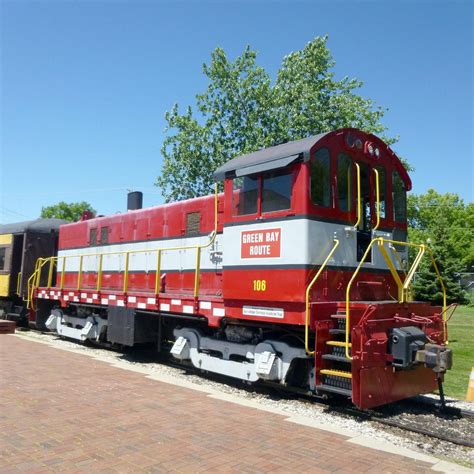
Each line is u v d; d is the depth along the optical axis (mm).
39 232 17609
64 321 14828
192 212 10859
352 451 5414
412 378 7801
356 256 8195
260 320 8109
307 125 22078
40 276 17188
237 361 9305
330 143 7996
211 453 5137
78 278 14336
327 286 7645
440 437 6418
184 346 10055
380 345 7191
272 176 8125
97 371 9484
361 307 7211
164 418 6371
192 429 5941
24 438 5422
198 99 23016
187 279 10742
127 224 13008
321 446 5531
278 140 21906
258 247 8164
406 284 7891
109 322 12289
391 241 7875
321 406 7766
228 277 8695
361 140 8531
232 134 22688
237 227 8625
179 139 22734
